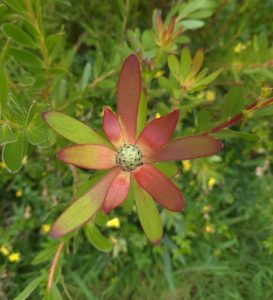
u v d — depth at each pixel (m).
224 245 0.29
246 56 0.24
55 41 0.18
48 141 0.16
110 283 0.28
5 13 0.19
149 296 0.28
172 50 0.20
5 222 0.28
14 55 0.18
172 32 0.18
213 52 0.28
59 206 0.22
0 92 0.14
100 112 0.28
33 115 0.15
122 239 0.27
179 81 0.17
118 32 0.25
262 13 0.26
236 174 0.30
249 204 0.29
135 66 0.13
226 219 0.29
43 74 0.20
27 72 0.24
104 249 0.19
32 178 0.27
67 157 0.13
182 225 0.28
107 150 0.14
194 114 0.26
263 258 0.30
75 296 0.28
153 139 0.14
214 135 0.18
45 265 0.27
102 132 0.16
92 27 0.30
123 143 0.14
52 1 0.24
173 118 0.13
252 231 0.30
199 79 0.17
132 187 0.14
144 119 0.15
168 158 0.13
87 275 0.28
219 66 0.25
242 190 0.30
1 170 0.26
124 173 0.14
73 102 0.23
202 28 0.28
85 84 0.24
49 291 0.18
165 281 0.29
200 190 0.29
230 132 0.17
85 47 0.32
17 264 0.27
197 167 0.27
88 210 0.14
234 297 0.28
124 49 0.22
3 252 0.26
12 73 0.27
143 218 0.14
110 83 0.23
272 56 0.23
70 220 0.13
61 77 0.23
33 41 0.18
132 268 0.29
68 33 0.30
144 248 0.29
